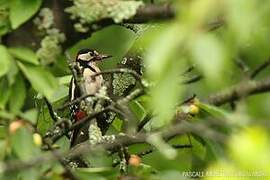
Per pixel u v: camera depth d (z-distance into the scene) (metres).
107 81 10.15
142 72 9.96
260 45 8.05
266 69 9.10
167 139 8.08
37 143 6.87
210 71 4.91
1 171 6.25
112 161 10.02
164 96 5.18
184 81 7.98
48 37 7.71
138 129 8.66
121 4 7.53
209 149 8.82
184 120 8.02
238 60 7.68
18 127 6.72
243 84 7.49
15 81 7.39
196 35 5.02
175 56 5.08
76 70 9.50
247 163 5.11
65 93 10.77
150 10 7.40
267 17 5.32
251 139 5.17
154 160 10.57
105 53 12.05
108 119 10.19
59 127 9.14
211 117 8.19
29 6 7.34
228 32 5.19
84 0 7.61
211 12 5.02
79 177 7.18
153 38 5.43
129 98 7.99
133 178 7.25
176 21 5.22
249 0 4.95
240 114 6.32
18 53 7.31
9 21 7.53
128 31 11.20
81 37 7.89
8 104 7.45
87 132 9.89
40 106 10.34
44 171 6.82
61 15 7.76
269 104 9.63
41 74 7.29
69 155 7.72
